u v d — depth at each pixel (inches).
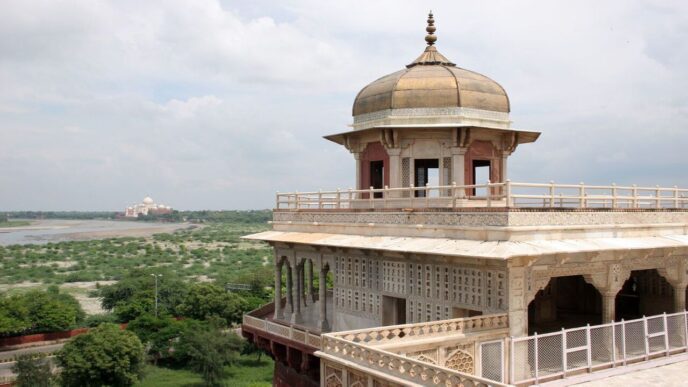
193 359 2501.2
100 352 2212.1
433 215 855.7
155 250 7042.3
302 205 1171.3
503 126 1109.7
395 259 937.5
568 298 1195.9
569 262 815.1
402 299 974.4
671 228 959.0
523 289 765.3
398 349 680.4
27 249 7401.6
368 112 1136.8
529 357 750.5
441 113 1067.9
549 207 789.9
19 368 2217.0
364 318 1005.8
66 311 3011.8
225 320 2886.3
